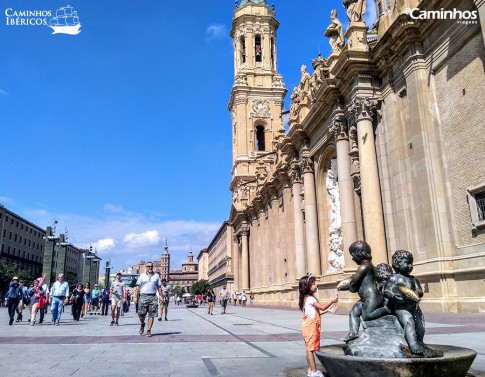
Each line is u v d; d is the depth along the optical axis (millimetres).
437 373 4633
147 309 12148
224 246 96875
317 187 31406
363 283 5762
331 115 27219
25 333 13281
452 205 17281
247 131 70875
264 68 73750
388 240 20750
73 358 7871
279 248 43781
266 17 75375
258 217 55125
